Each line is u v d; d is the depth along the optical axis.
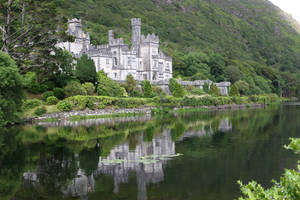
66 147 35.91
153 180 24.09
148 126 54.28
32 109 64.12
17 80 49.84
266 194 12.16
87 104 71.50
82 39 109.88
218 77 162.38
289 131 48.38
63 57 69.19
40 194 21.30
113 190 22.00
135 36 123.25
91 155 31.98
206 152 33.59
